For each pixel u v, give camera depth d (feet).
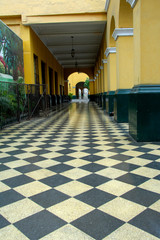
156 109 16.84
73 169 11.44
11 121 29.84
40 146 16.74
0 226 6.75
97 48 68.64
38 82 50.03
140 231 6.33
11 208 7.78
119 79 27.76
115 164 12.01
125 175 10.43
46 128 25.67
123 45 27.22
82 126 26.37
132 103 18.52
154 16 16.71
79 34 52.01
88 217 7.09
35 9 40.50
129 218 6.98
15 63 36.65
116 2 27.84
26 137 20.48
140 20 16.76
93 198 8.32
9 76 33.35
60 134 21.58
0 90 27.48
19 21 41.65
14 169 11.72
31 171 11.35
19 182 10.00
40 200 8.29
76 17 40.91
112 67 37.27
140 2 16.61
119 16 26.30
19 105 33.01
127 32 26.81
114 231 6.35
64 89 111.65
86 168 11.53
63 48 66.39
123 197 8.33
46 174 10.87
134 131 17.94
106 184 9.50
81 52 73.41
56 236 6.21
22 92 36.73
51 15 40.70
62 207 7.75
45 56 59.47
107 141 17.76
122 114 28.04
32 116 37.24
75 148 15.80
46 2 40.40
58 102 84.94
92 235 6.21
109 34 36.86
